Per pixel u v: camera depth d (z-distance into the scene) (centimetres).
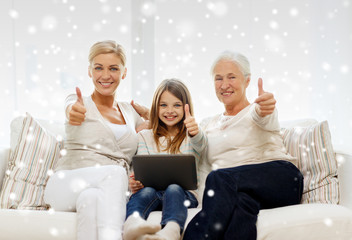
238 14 241
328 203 143
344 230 120
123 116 178
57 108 229
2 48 227
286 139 172
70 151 158
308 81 242
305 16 243
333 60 234
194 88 238
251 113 155
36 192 154
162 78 239
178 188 136
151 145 170
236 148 156
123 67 175
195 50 239
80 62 232
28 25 229
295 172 143
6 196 148
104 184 131
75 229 122
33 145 164
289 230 119
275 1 241
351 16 222
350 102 223
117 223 122
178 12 239
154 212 139
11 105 227
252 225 121
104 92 170
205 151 167
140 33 238
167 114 169
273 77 240
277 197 137
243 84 168
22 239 121
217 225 119
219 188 126
